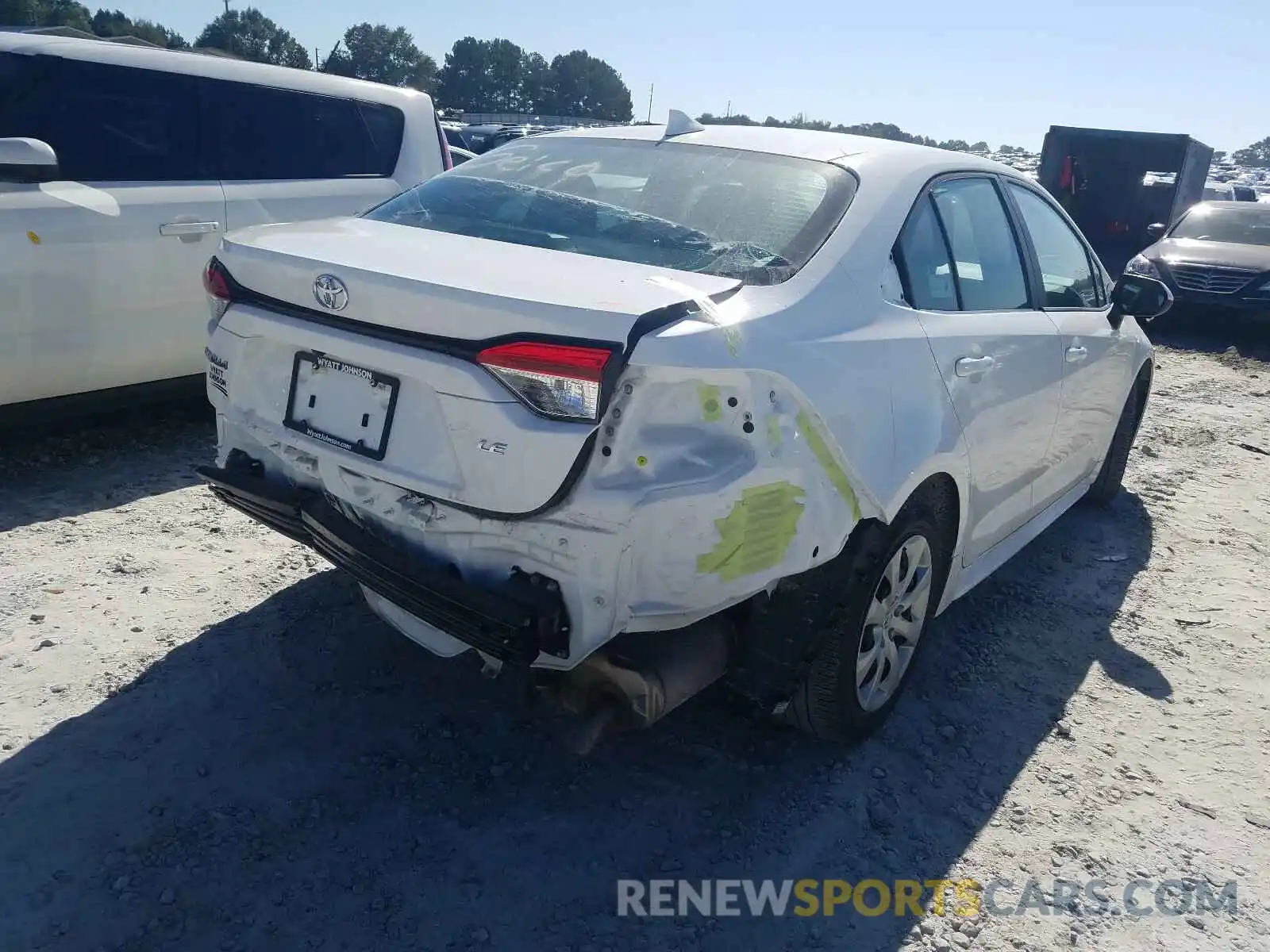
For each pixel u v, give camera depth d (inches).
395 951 89.5
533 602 91.4
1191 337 466.9
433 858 100.4
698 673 102.6
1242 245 469.1
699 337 90.5
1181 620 169.8
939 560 132.1
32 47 184.4
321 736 116.4
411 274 96.2
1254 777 127.3
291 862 97.9
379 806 106.6
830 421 101.1
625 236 114.3
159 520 169.0
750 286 104.3
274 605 143.5
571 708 102.4
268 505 109.8
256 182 211.9
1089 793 121.5
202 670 126.3
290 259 104.9
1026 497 159.8
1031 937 98.7
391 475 97.0
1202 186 836.0
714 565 92.4
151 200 191.3
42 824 98.7
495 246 111.2
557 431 87.5
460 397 91.4
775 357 96.3
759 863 104.6
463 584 93.4
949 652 151.3
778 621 106.9
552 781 113.3
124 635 132.3
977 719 134.8
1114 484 215.6
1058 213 176.6
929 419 118.0
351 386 101.4
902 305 119.8
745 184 122.2
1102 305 189.5
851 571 109.5
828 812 112.9
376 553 98.4
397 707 123.0
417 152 246.4
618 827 107.3
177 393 206.7
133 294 189.2
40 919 88.4
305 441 104.6
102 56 192.2
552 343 87.2
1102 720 137.3
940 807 116.3
